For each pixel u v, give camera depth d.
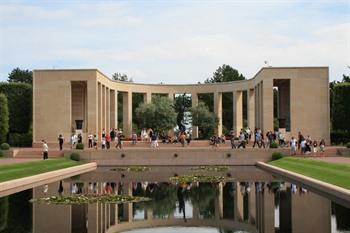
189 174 46.38
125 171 50.72
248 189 33.56
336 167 39.28
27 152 60.53
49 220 22.28
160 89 90.62
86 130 79.12
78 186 35.75
